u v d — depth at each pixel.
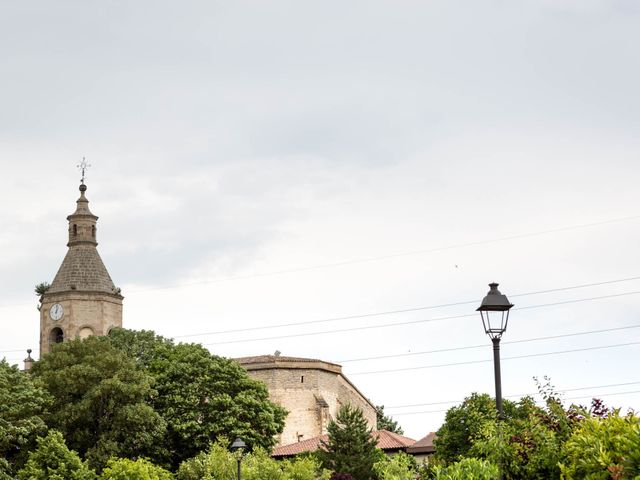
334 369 119.81
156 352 91.94
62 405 80.00
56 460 66.62
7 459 73.12
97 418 79.62
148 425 79.44
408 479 32.69
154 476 66.56
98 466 74.88
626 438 22.42
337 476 75.75
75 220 113.69
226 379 87.62
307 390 115.38
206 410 85.38
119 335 98.25
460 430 67.50
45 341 110.81
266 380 113.62
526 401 31.61
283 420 93.31
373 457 80.25
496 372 27.61
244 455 74.62
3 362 76.94
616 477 21.78
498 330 27.56
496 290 27.83
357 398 126.56
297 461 74.19
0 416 71.06
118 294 113.19
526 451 26.91
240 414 86.00
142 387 79.81
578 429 25.27
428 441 102.44
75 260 112.81
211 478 66.50
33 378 80.25
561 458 26.30
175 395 84.81
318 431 114.31
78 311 110.31
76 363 82.75
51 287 112.19
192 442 83.69
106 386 78.19
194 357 87.88
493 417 28.75
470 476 25.62
